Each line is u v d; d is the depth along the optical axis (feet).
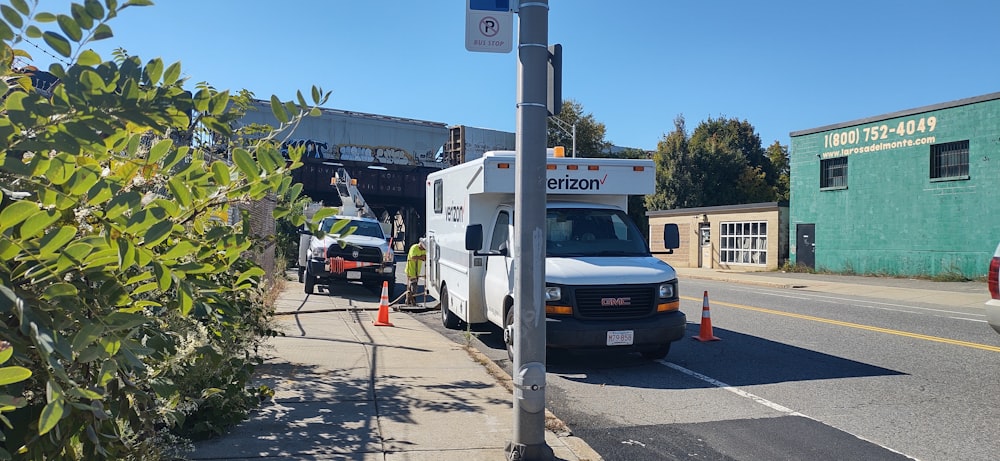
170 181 7.92
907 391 24.41
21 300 6.07
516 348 15.97
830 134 90.79
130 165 8.59
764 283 76.23
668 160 167.53
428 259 44.52
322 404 19.95
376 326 37.32
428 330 37.01
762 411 22.07
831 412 21.89
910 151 81.05
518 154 15.83
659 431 20.02
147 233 7.02
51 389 6.28
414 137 154.92
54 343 6.33
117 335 7.28
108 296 7.48
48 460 7.46
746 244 103.45
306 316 40.68
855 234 87.30
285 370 24.13
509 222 30.66
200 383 15.74
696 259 113.50
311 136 141.69
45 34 6.88
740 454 18.03
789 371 27.91
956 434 19.57
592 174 31.96
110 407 8.50
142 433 11.48
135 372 9.48
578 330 26.48
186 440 14.48
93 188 6.95
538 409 15.75
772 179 185.88
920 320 42.80
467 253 33.24
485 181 30.68
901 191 81.97
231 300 16.01
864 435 19.53
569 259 28.78
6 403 6.06
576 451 17.28
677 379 26.68
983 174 73.72
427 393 21.62
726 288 71.31
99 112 6.86
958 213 76.13
